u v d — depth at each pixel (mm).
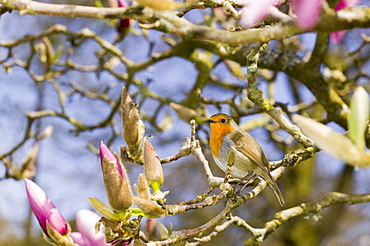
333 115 7938
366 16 2660
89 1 11531
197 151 5055
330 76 9547
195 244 5414
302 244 12367
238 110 9164
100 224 3893
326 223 12867
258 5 2693
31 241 13414
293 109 9336
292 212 6445
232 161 4641
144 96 10211
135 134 4434
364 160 2354
